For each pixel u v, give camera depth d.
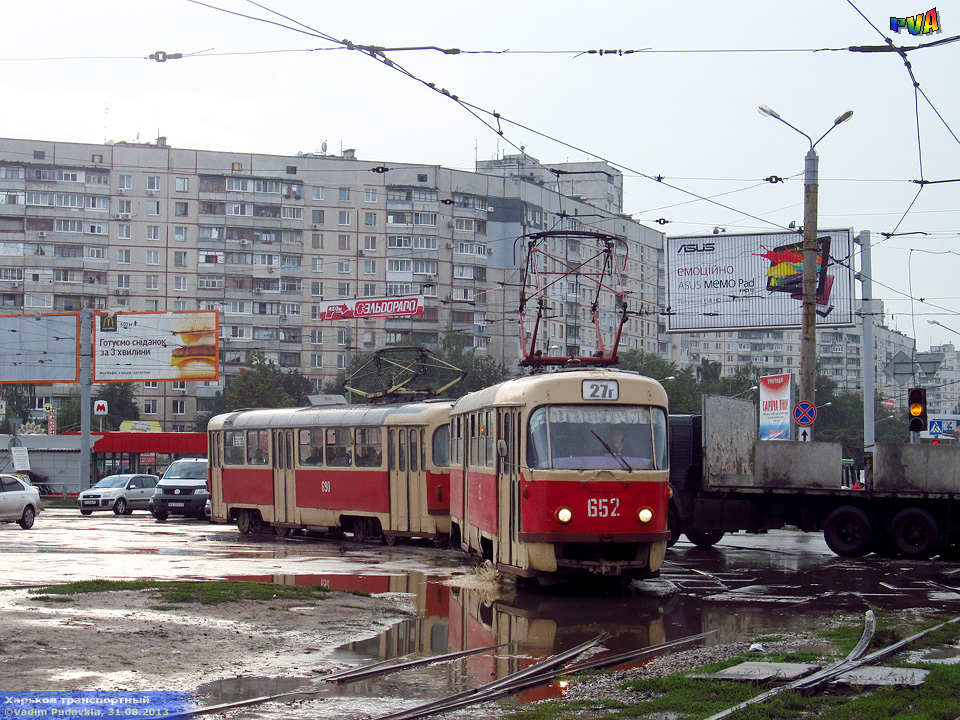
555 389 15.58
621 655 10.62
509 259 89.50
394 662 10.22
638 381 15.82
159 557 21.39
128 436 58.56
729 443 24.16
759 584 17.23
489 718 8.02
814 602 14.91
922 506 22.55
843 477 25.59
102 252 85.50
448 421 23.83
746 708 7.92
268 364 79.25
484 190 89.31
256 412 30.16
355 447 26.06
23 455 51.50
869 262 36.53
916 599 15.30
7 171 84.38
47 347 52.38
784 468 23.94
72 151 85.62
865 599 15.29
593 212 100.94
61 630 11.09
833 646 10.93
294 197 87.00
